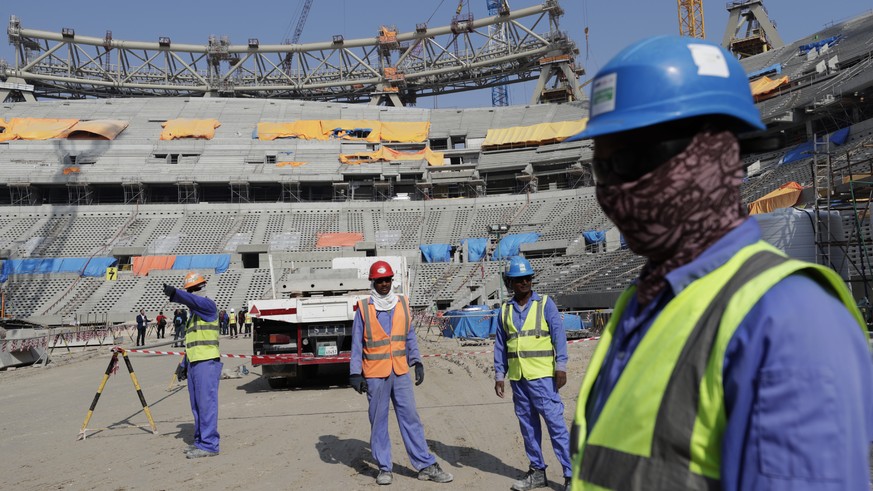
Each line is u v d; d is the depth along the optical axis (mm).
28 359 21969
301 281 14359
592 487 1457
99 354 25094
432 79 77688
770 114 43594
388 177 60125
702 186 1395
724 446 1231
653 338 1429
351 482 6512
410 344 6820
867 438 1160
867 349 1211
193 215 55656
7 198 58188
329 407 11172
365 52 78562
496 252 48844
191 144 62875
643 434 1369
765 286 1255
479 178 60719
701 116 1402
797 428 1116
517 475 6500
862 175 18609
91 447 8609
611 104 1459
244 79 79000
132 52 77188
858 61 45438
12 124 63750
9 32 72875
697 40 1482
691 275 1404
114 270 45062
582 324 23688
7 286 45062
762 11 67438
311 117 71500
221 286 46156
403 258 18688
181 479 6797
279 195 61219
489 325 24625
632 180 1464
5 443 9125
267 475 6863
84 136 63188
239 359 21000
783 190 25812
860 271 16188
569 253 46938
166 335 37469
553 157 58969
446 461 7133
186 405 12203
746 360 1214
